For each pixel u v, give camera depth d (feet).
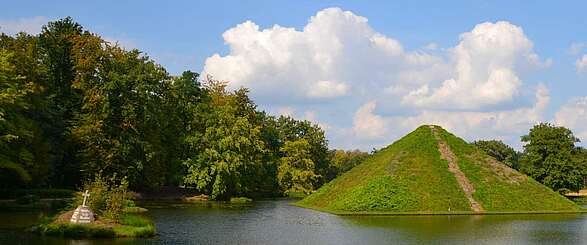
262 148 290.35
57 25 240.53
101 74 220.84
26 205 160.35
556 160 319.06
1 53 159.33
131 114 219.00
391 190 200.23
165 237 111.34
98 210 115.03
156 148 240.53
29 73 185.88
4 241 96.17
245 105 321.73
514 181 222.07
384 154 244.01
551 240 119.65
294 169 339.77
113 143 213.05
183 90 299.58
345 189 218.79
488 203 201.87
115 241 100.32
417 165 220.43
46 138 199.11
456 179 213.25
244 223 147.23
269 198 308.60
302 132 435.53
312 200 228.43
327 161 446.19
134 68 227.61
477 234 127.44
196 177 254.27
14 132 156.87
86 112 221.87
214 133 262.06
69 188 223.71
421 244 109.40
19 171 158.10
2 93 146.82
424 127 252.83
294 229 134.31
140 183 243.40
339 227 140.05
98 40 225.15
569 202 215.72
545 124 333.01
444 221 159.53
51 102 204.13
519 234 129.59
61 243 95.04
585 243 115.85
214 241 108.06
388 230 133.69
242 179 276.00
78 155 208.13
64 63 228.43
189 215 168.86
